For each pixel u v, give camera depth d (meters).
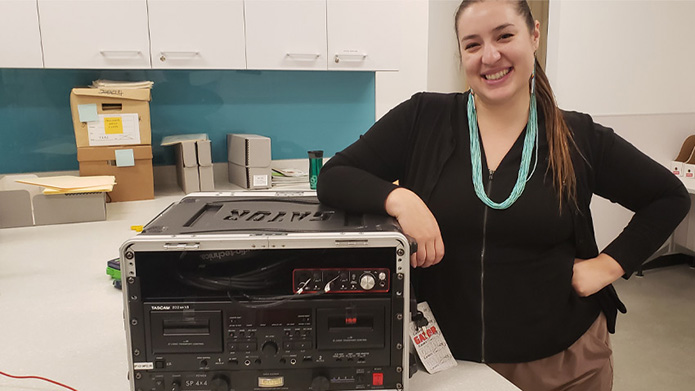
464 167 1.04
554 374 1.07
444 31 3.86
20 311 1.20
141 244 0.76
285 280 0.80
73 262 1.55
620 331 2.77
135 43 2.21
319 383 0.79
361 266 0.80
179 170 2.54
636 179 1.07
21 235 1.85
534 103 1.04
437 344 0.97
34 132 2.42
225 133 2.74
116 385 0.88
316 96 2.85
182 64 2.29
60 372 0.93
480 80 0.98
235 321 0.78
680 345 2.62
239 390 0.81
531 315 1.03
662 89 3.44
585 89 3.25
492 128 1.05
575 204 1.03
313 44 2.46
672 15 3.36
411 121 1.11
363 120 2.96
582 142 1.06
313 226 0.85
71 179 2.14
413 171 1.09
